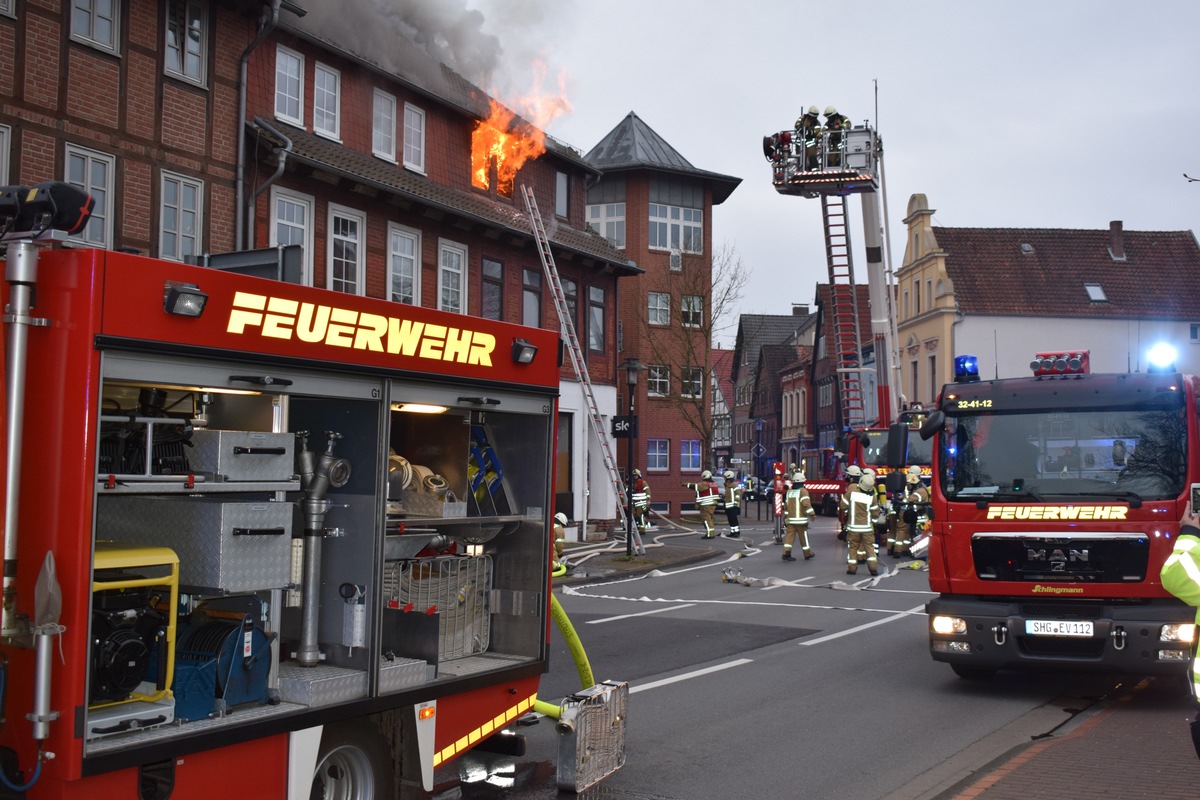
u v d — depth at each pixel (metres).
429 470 6.20
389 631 5.71
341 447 5.32
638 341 41.84
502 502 6.58
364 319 5.11
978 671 10.31
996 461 9.42
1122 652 8.76
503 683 6.17
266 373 4.62
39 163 15.28
